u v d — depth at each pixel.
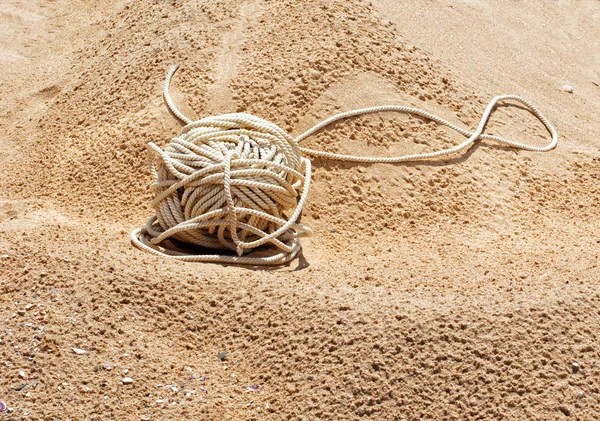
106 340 1.51
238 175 1.76
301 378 1.48
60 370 1.46
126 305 1.57
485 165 2.03
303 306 1.56
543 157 2.09
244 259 1.74
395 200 1.92
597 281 1.58
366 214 1.89
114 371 1.48
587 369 1.45
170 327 1.56
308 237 1.85
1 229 1.77
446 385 1.44
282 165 1.79
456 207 1.93
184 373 1.49
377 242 1.84
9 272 1.61
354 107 2.04
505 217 1.92
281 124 2.01
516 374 1.45
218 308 1.58
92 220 1.87
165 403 1.45
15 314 1.53
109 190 1.95
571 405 1.42
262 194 1.77
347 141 1.99
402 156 1.99
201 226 1.75
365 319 1.52
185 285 1.62
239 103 2.04
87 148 2.04
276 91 2.06
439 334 1.49
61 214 1.88
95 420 1.42
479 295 1.57
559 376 1.45
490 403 1.43
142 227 1.82
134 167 1.97
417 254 1.78
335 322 1.53
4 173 2.04
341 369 1.47
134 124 2.04
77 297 1.56
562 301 1.53
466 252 1.78
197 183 1.76
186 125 1.90
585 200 1.99
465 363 1.46
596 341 1.48
